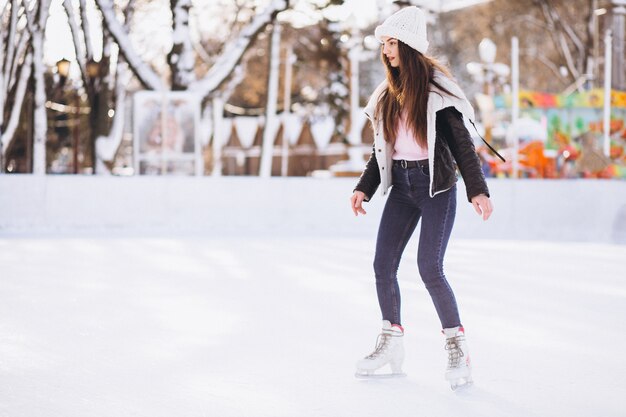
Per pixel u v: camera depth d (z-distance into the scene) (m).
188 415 3.00
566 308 5.75
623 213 12.84
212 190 14.05
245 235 12.84
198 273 7.77
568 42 30.34
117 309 5.57
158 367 3.82
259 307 5.71
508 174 18.02
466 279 7.41
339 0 22.34
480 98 18.52
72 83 21.30
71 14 18.78
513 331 4.85
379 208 14.32
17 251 9.91
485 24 33.47
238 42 20.27
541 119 18.33
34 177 13.20
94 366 3.82
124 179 13.70
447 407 3.15
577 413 3.06
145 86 19.22
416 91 3.53
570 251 10.30
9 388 3.38
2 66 17.69
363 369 3.63
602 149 18.30
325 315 5.37
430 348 4.33
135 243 11.19
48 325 4.93
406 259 9.36
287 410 3.09
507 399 3.27
